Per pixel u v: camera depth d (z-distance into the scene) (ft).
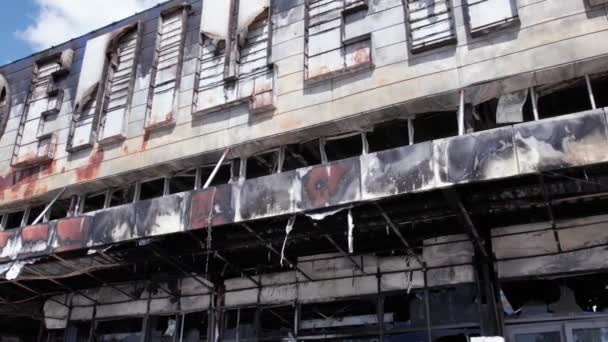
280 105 44.91
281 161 44.37
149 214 40.57
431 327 39.40
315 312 44.52
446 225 39.63
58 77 61.11
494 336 34.55
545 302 36.76
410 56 40.50
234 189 37.93
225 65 49.29
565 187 32.99
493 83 36.78
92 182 51.93
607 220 36.37
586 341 35.09
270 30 48.39
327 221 37.93
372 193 32.91
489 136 30.81
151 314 51.93
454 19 39.78
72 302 56.85
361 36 43.24
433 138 44.75
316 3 47.47
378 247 41.83
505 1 38.37
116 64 56.95
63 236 43.83
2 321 60.18
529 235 38.27
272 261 45.93
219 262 47.24
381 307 41.81
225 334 47.70
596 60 34.22
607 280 35.68
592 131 28.71
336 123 41.78
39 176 55.93
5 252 46.29
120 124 52.85
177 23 55.11
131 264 46.57
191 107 49.42
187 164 48.24
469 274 39.29
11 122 61.77
